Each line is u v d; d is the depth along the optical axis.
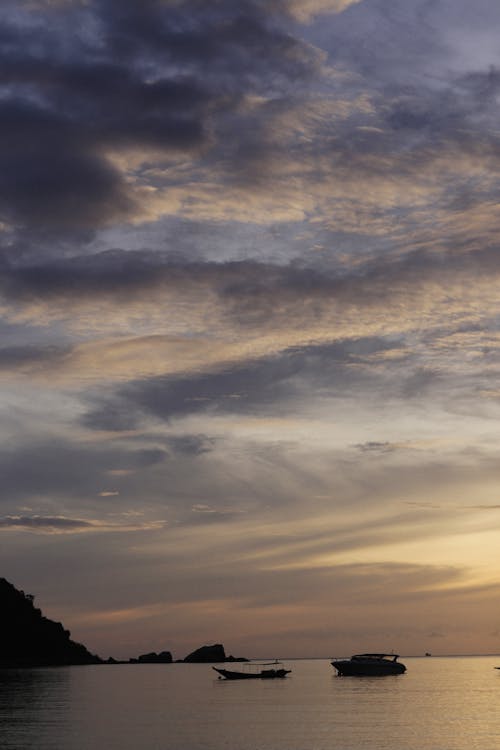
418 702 137.88
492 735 88.31
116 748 78.94
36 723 102.25
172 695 159.62
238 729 94.62
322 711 119.19
